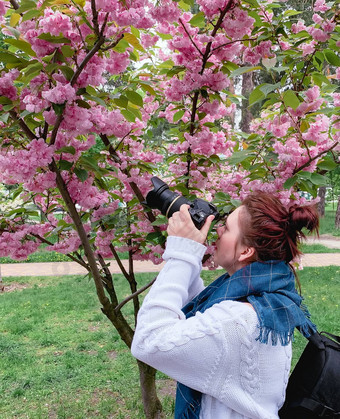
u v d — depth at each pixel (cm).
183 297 109
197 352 98
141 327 104
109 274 288
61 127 163
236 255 118
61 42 146
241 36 199
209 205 124
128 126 223
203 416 105
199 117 231
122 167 228
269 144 251
